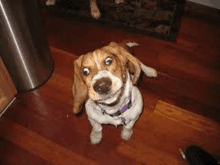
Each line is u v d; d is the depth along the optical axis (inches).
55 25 32.5
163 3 34.0
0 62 22.8
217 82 28.1
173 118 25.5
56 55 29.8
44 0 34.8
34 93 27.1
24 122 25.4
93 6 32.8
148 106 26.1
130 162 23.5
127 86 18.1
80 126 25.3
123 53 17.5
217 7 33.3
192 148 23.6
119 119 20.3
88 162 23.5
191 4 34.0
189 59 29.6
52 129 25.1
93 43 30.9
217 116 25.8
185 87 27.5
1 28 20.4
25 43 22.7
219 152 23.9
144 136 24.6
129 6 33.7
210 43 31.1
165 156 23.7
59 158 23.6
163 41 30.9
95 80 15.6
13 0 19.3
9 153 23.8
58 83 27.8
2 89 24.4
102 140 24.5
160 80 27.9
